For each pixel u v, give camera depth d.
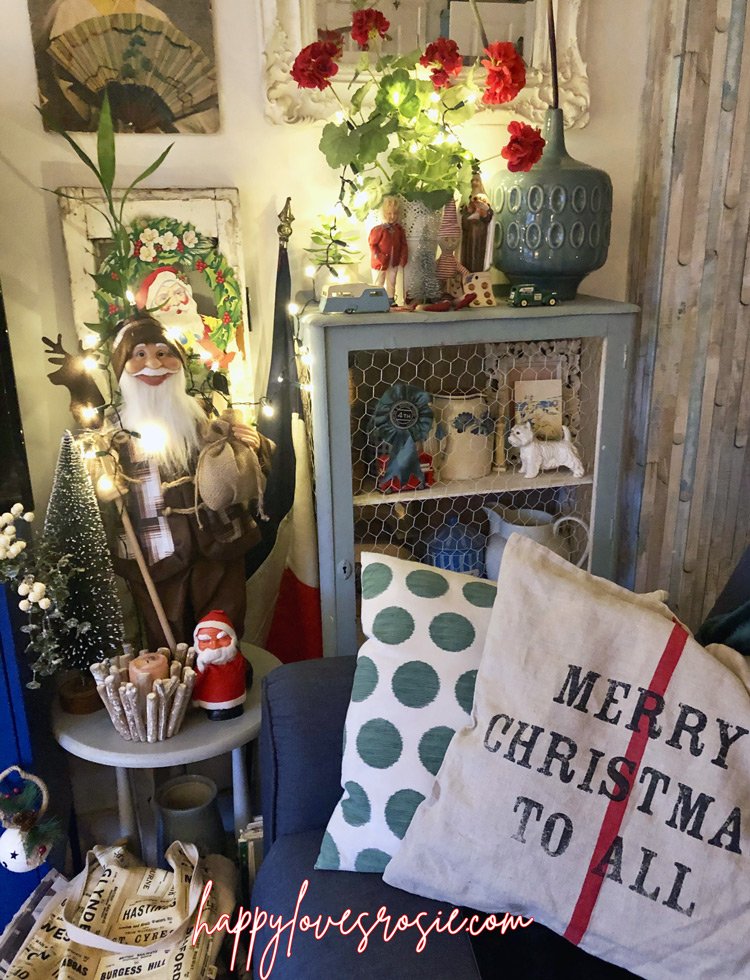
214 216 1.45
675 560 1.79
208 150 1.46
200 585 1.44
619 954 0.94
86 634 1.34
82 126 1.39
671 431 1.69
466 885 1.00
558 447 1.48
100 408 1.35
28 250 1.42
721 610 1.27
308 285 1.56
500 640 1.04
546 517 1.56
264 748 1.22
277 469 1.57
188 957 1.16
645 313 1.64
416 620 1.13
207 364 1.48
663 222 1.56
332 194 1.53
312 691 1.19
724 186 1.56
